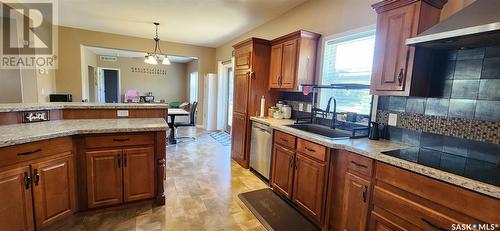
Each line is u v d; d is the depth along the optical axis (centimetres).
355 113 246
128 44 557
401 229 143
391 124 207
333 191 197
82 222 203
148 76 966
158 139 230
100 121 247
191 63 940
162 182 236
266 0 315
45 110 231
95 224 202
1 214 152
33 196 171
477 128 155
